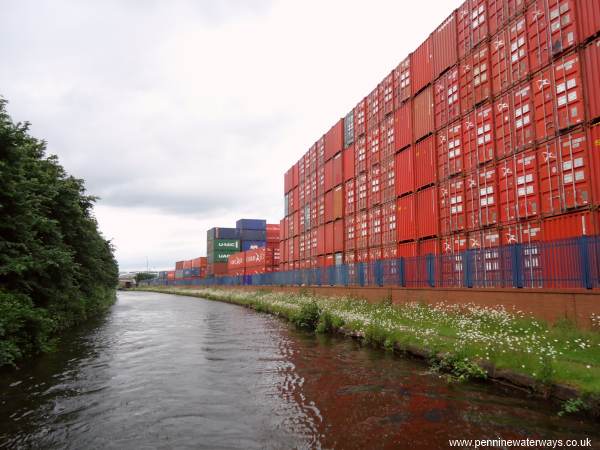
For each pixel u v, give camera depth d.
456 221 15.02
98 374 9.95
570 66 10.68
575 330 9.01
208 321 22.81
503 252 12.05
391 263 18.42
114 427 6.44
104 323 22.22
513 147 12.48
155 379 9.41
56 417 6.91
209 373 9.95
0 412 7.18
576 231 10.34
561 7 11.01
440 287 14.74
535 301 10.61
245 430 6.25
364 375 9.38
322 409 7.13
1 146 11.84
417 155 17.84
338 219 26.69
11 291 12.13
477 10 14.33
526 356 8.09
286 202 39.44
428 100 17.12
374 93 22.27
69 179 19.61
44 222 13.40
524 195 12.01
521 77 12.29
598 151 9.88
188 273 82.88
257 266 48.00
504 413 6.62
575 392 6.59
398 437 5.84
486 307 12.16
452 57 15.61
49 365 11.01
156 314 28.17
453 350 9.61
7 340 10.57
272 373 9.85
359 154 23.92
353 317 15.77
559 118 10.92
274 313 25.73
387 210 20.39
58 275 15.08
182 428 6.36
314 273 28.52
